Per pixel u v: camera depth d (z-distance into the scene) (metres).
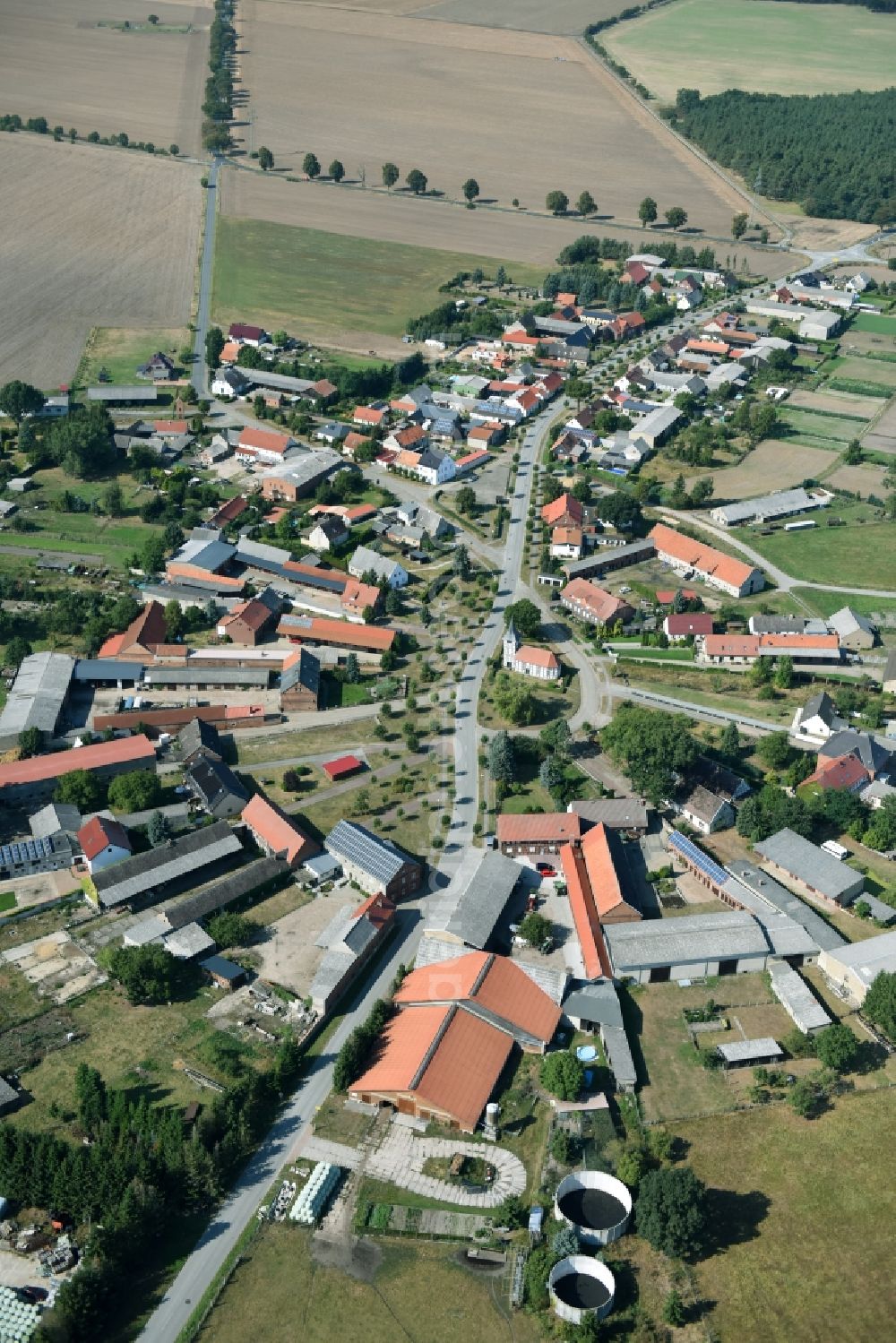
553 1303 132.25
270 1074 156.25
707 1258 138.50
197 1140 142.75
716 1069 161.38
